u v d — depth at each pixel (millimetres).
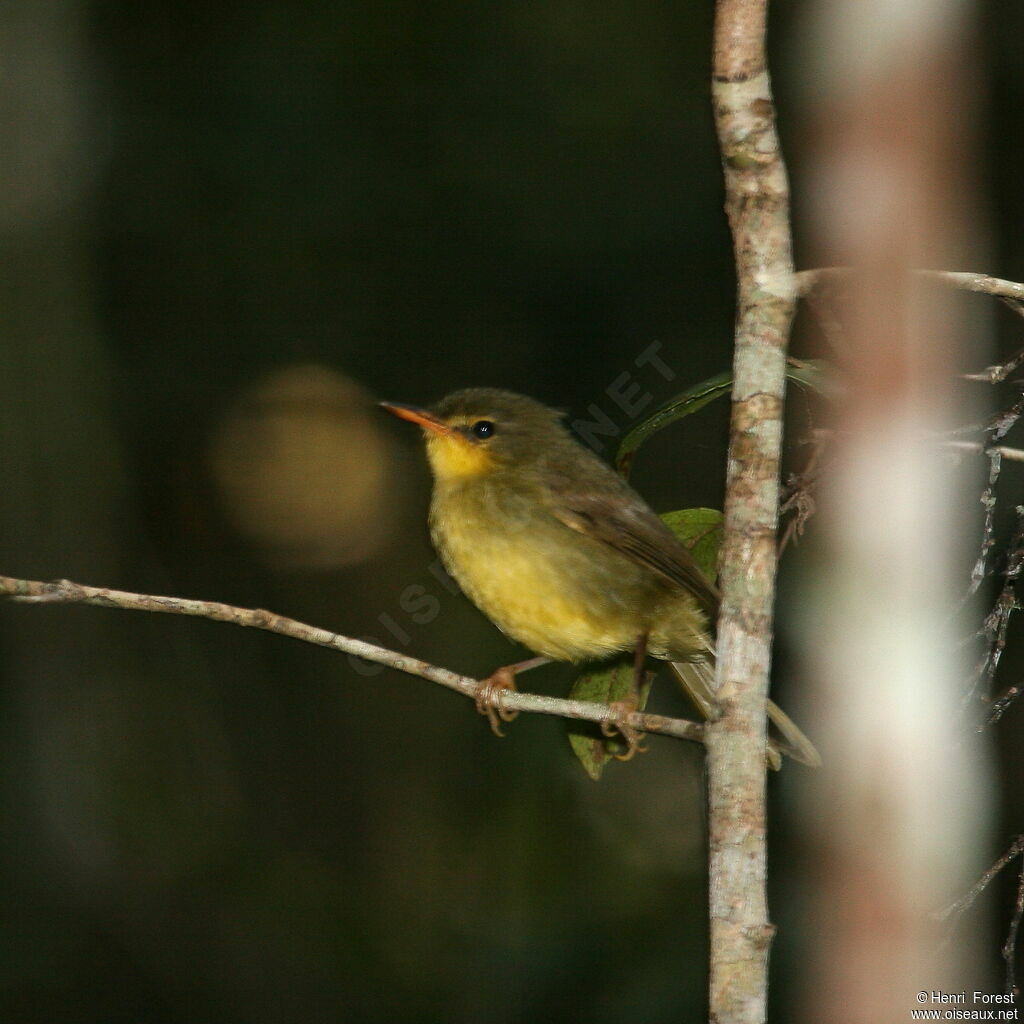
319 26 14969
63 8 14211
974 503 6695
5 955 12695
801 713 6328
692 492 12984
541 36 14703
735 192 4715
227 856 13516
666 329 14188
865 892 3816
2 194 13859
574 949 10430
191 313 15812
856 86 3883
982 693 5008
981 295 4922
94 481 14234
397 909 12438
